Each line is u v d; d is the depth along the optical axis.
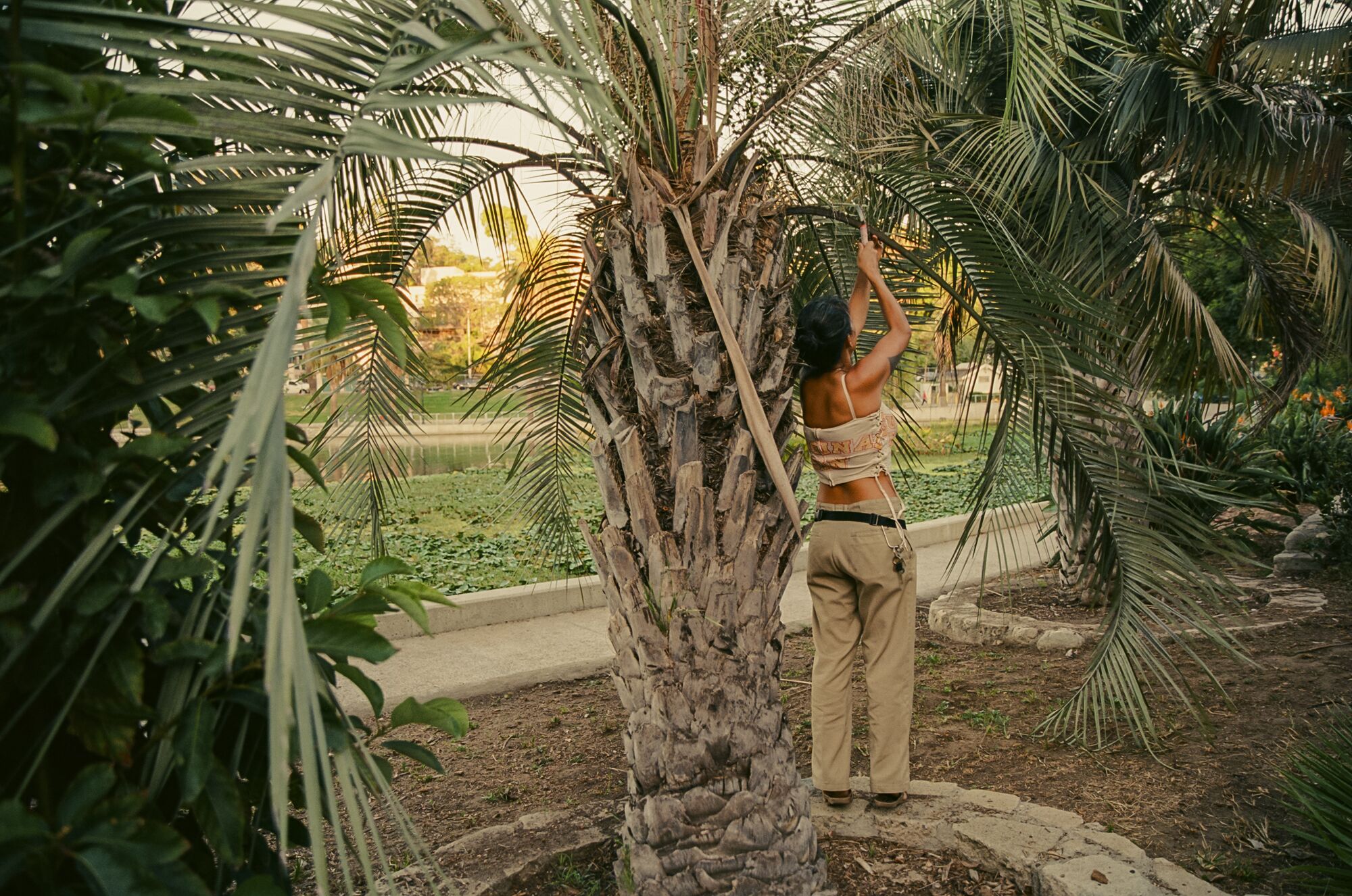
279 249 1.38
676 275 2.54
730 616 2.50
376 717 1.52
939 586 7.32
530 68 1.25
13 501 1.34
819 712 3.27
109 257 1.32
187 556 1.38
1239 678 4.70
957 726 4.31
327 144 1.45
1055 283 3.43
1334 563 6.91
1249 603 5.98
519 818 3.26
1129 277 5.54
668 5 2.52
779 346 2.69
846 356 3.24
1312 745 3.49
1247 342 13.52
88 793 1.18
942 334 5.70
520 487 5.16
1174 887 2.64
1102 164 5.44
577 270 4.16
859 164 3.46
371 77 1.45
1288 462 9.20
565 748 4.26
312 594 1.55
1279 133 4.94
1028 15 2.73
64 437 1.32
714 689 2.49
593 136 2.79
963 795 3.29
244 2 1.39
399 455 4.47
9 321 1.25
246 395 0.95
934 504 11.73
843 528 3.20
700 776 2.49
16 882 1.18
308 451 4.17
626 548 2.57
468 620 6.30
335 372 4.05
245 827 1.41
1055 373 3.47
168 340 1.39
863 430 3.19
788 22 2.89
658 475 2.56
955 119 4.53
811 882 2.58
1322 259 5.70
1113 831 3.21
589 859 2.99
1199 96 4.91
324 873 0.97
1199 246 7.80
